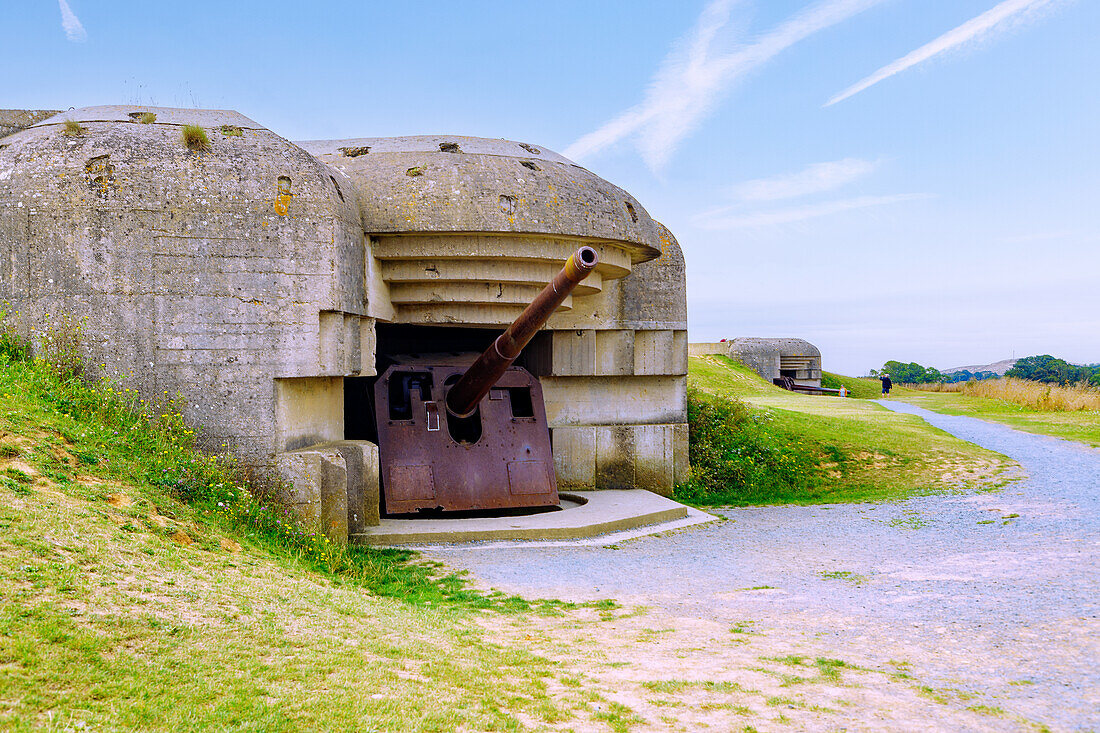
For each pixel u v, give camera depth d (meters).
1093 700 4.50
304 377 9.41
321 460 9.13
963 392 37.22
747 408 18.50
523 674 4.99
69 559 5.41
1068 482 14.21
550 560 9.38
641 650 5.68
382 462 11.78
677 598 7.50
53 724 3.34
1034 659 5.24
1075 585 7.23
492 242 11.38
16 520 5.74
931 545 9.89
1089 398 27.38
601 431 14.77
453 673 4.83
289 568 7.21
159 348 8.87
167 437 8.71
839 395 37.75
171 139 9.17
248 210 9.10
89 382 8.73
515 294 12.12
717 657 5.48
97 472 7.27
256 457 9.05
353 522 10.17
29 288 8.77
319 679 4.41
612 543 10.45
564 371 14.44
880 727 4.20
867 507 13.44
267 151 9.43
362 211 10.88
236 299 9.05
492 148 12.78
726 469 15.48
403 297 11.86
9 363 8.52
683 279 15.34
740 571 8.77
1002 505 12.58
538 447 12.66
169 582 5.65
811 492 15.04
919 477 15.50
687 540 10.80
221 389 9.01
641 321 14.82
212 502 8.11
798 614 6.75
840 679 4.97
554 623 6.55
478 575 8.53
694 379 32.09
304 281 9.29
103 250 8.76
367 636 5.42
